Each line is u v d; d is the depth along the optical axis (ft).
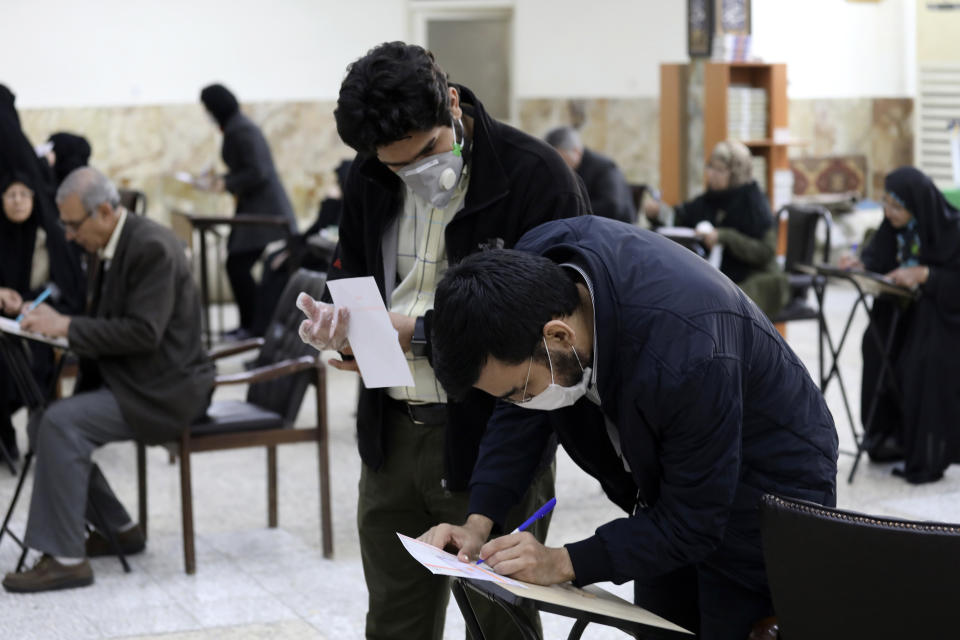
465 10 36.63
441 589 8.39
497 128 7.65
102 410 12.78
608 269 5.90
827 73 39.83
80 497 12.79
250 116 34.60
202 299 28.17
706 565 6.56
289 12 34.60
